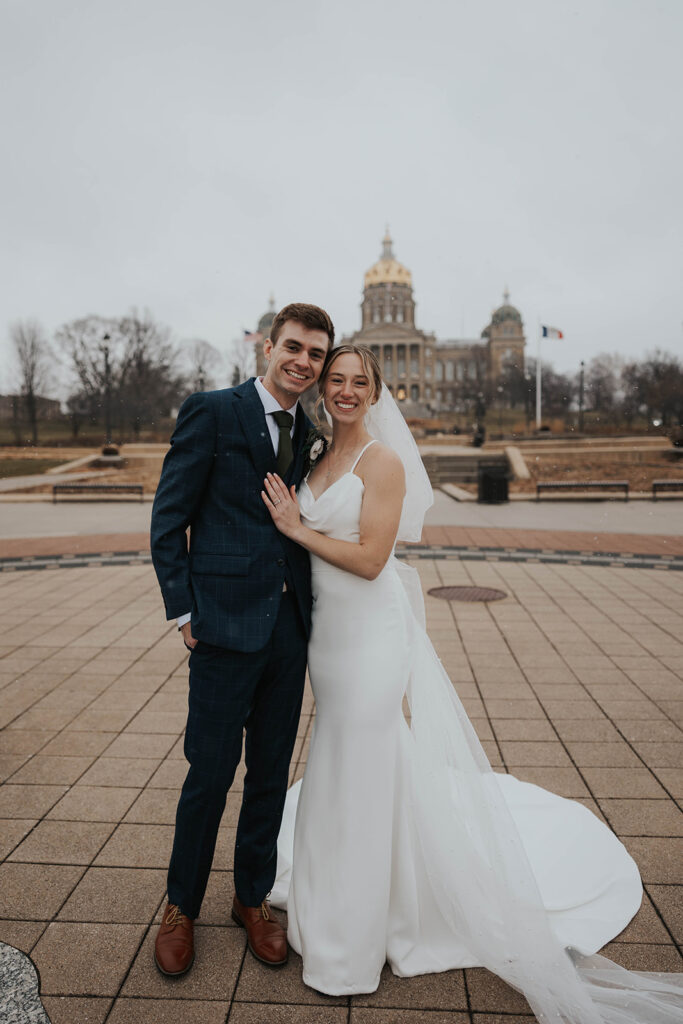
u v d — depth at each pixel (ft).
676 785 11.43
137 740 13.23
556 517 52.75
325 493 7.47
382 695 7.44
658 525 47.55
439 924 7.89
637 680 16.52
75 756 12.55
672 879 8.97
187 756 7.69
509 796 10.74
